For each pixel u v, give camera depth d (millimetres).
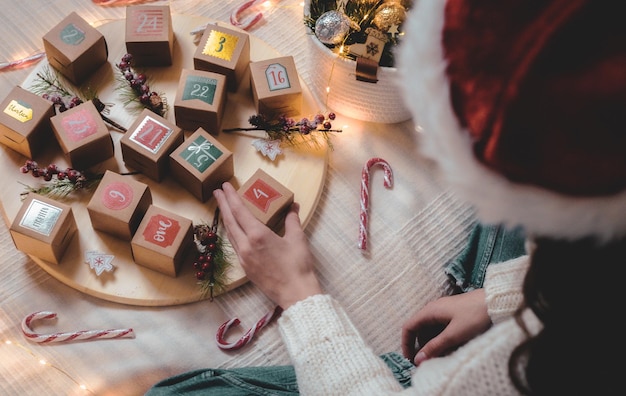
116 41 1053
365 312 960
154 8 1019
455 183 460
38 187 963
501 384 563
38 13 1090
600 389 535
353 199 1018
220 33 1011
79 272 929
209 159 938
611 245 478
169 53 1022
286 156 1008
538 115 393
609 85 370
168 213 915
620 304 508
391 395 666
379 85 973
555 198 421
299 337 746
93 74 1030
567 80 377
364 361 712
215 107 968
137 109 1012
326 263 980
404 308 966
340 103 1039
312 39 969
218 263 939
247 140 1011
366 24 970
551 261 517
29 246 906
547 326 540
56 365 901
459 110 425
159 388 847
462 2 402
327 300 767
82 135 942
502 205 445
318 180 1001
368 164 1022
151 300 926
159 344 920
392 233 1000
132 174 976
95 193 912
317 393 704
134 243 895
